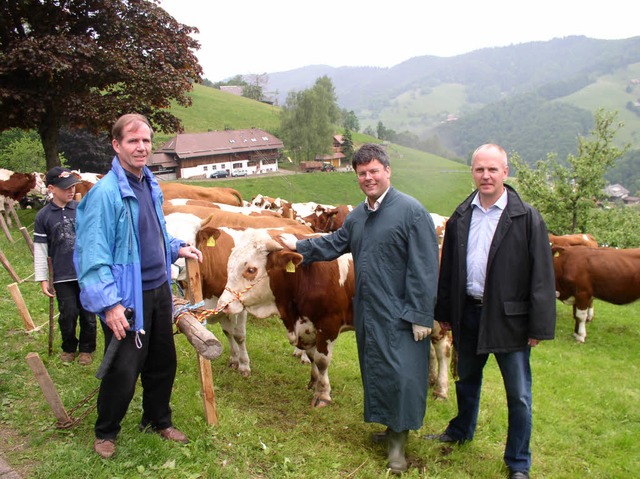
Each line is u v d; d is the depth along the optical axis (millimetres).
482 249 4590
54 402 4262
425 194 57312
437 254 4562
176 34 21719
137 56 19672
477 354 4879
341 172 65938
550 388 7793
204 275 6391
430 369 6883
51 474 3721
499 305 4465
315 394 5867
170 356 4297
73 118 17922
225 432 4594
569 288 11695
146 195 4031
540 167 22594
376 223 4617
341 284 5688
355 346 8477
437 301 4949
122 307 3635
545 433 6016
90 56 17391
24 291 8555
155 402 4340
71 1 18844
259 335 8477
